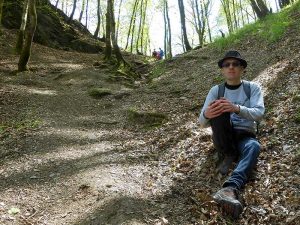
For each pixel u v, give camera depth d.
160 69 6.13
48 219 1.65
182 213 1.62
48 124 3.11
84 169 2.16
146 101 4.05
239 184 1.62
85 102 4.08
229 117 1.81
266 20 6.50
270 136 2.20
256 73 3.79
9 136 2.78
